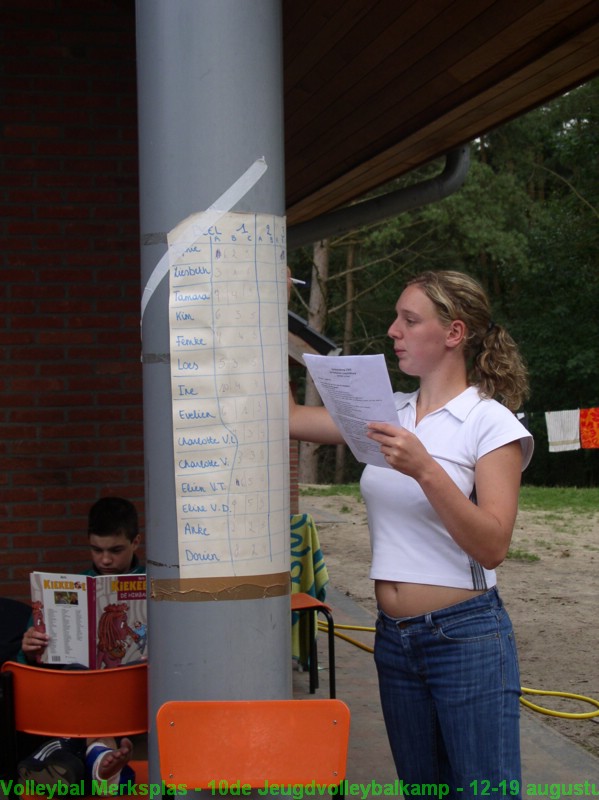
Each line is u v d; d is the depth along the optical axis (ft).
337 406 7.61
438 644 7.95
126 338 16.99
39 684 9.37
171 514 7.92
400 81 16.66
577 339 92.12
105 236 16.93
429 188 22.93
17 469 16.72
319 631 23.81
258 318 7.93
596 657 22.82
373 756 15.07
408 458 7.32
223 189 7.80
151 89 7.90
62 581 9.66
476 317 8.33
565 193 100.22
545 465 94.48
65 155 16.81
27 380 16.75
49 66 16.75
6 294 16.69
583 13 13.16
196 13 7.75
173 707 7.68
